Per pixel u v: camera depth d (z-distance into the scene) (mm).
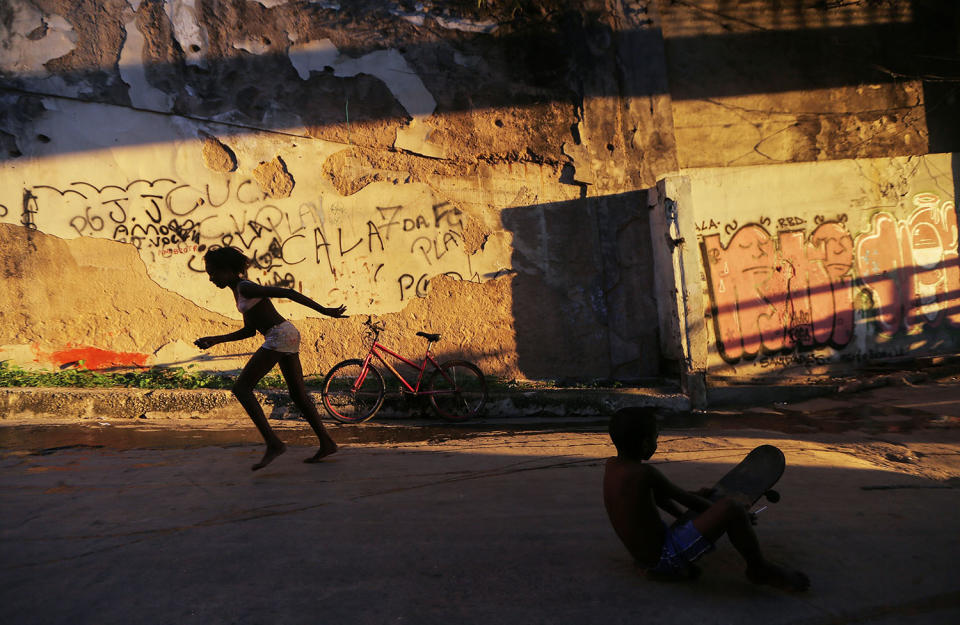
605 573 2977
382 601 2703
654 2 8922
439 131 8469
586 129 8695
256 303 4871
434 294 8461
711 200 9258
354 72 8336
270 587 2840
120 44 7973
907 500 4027
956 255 9805
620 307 8695
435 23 8484
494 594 2766
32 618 2561
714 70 9648
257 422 4816
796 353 9414
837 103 9844
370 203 8359
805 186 9414
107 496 4168
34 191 7895
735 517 2703
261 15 8195
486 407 7637
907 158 9656
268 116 8195
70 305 7973
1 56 7844
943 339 9789
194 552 3236
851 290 9523
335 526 3617
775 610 2605
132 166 8008
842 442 5953
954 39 9922
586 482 4512
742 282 9312
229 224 8148
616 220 8711
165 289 8078
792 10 9758
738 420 7195
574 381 8484
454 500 4102
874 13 9875
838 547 3238
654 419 2887
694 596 2732
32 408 7102
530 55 8648
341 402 7359
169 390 7379
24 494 4203
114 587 2838
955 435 6121
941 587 2803
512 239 8570
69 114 7918
